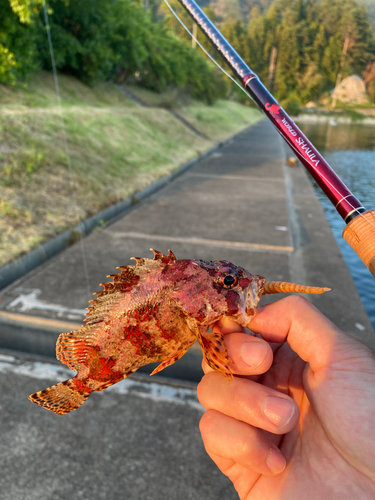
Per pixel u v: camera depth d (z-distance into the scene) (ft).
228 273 0.54
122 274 0.55
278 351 0.70
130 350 0.54
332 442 0.53
